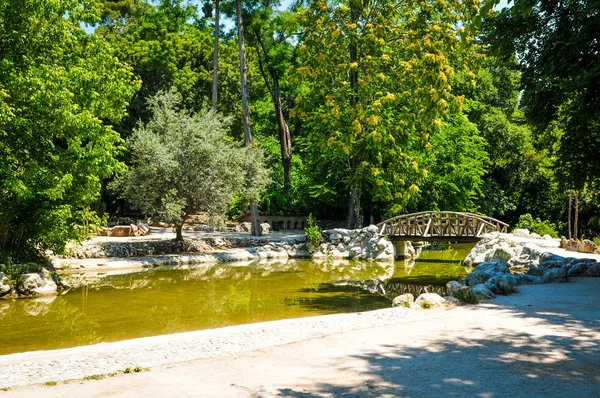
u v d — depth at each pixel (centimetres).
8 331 1091
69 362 730
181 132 2483
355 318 1014
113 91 1788
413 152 3353
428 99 2541
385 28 2669
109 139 1820
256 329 944
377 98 2667
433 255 3005
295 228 3966
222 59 4384
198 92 4172
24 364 725
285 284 1825
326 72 2773
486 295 1188
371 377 610
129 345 864
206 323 1172
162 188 2422
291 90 4491
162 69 3722
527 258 2133
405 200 2825
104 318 1228
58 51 1719
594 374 607
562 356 686
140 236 3002
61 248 1759
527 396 533
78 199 1762
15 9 1552
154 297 1527
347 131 2675
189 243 2647
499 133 4434
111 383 619
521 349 725
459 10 2664
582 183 1625
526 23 1534
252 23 3653
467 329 864
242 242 2900
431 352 720
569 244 2306
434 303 1106
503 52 1642
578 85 1341
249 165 2703
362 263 2552
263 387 582
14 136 1586
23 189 1491
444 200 3631
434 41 2611
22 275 1549
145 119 3562
